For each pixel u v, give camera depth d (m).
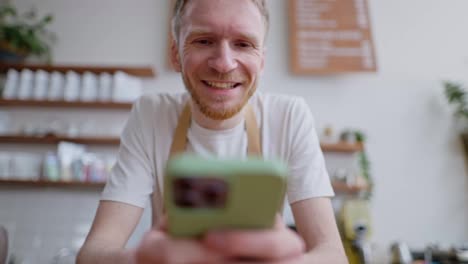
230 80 0.72
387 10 2.39
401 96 2.22
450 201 2.05
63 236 1.89
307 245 0.67
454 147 2.14
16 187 1.95
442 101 2.22
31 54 2.13
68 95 1.96
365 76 2.25
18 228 1.89
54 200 1.94
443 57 2.31
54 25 2.28
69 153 1.88
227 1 0.70
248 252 0.28
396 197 2.04
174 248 0.28
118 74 2.02
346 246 1.83
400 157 2.11
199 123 0.83
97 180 1.83
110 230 0.68
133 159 0.81
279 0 2.36
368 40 2.25
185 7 0.76
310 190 0.73
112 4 2.34
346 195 2.01
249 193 0.27
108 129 2.06
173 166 0.26
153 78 2.17
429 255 1.77
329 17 2.29
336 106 2.18
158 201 0.87
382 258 1.92
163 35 2.28
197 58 0.71
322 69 2.18
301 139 0.82
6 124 2.03
